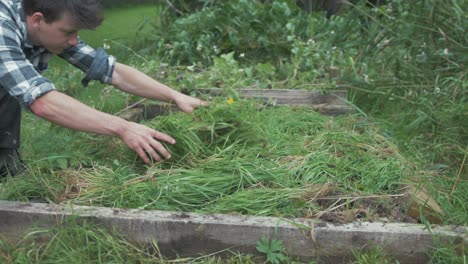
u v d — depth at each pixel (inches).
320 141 112.1
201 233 80.6
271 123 120.4
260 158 102.7
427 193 95.4
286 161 103.0
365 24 186.1
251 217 82.1
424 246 79.4
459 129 126.0
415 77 153.2
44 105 87.7
